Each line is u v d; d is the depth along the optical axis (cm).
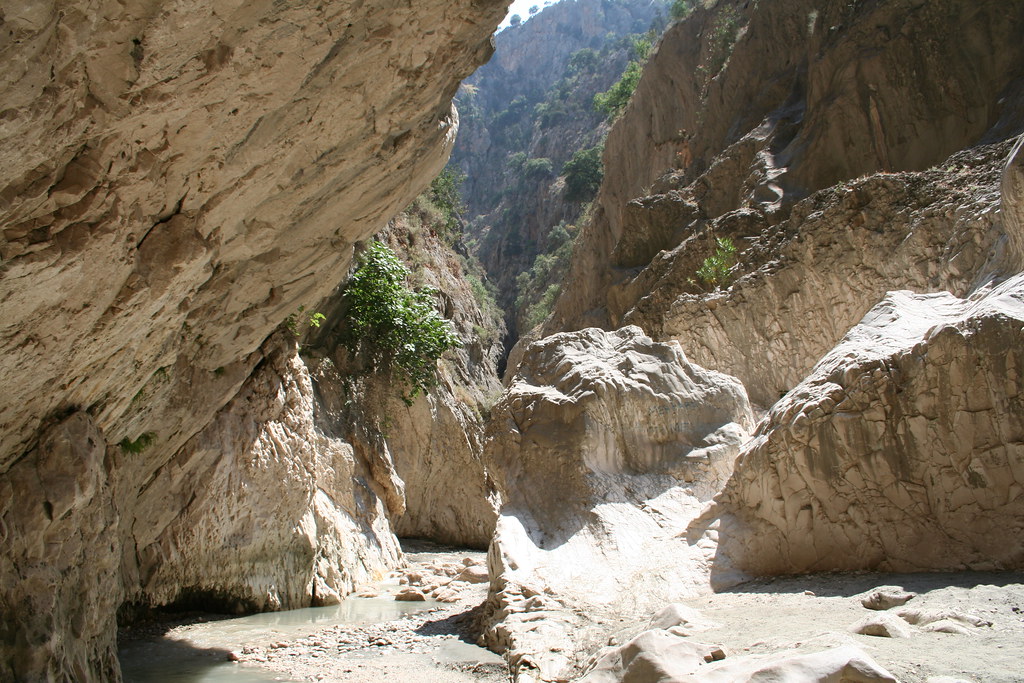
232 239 589
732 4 2652
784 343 1473
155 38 368
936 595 421
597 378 749
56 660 456
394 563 1207
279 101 465
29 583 450
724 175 2030
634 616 537
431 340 1600
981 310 508
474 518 1655
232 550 888
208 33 392
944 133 1625
